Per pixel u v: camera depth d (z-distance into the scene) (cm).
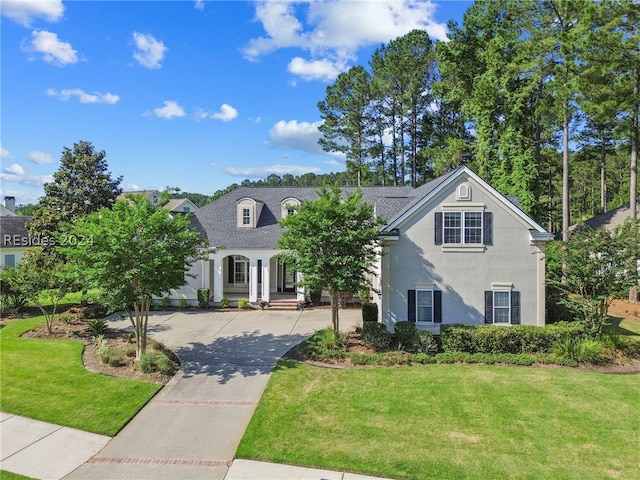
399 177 5222
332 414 1156
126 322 2212
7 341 1802
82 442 1036
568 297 1928
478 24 3588
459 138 4488
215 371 1502
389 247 1912
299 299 2623
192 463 945
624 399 1241
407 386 1338
